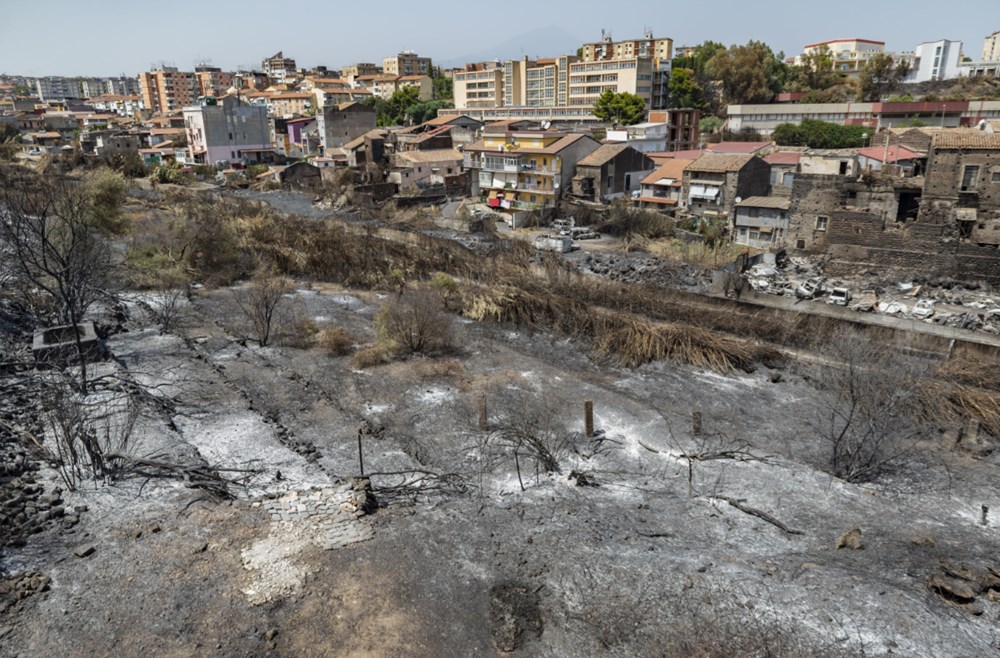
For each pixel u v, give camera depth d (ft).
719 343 100.58
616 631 38.88
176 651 35.91
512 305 117.50
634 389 90.99
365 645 37.17
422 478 58.59
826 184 165.58
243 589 40.75
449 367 93.71
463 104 501.15
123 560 42.83
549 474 62.80
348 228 181.06
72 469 53.26
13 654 35.04
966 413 78.18
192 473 54.39
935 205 151.02
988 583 43.52
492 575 43.65
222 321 108.88
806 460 69.56
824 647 37.47
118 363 81.00
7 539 44.01
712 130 355.56
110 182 140.67
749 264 163.84
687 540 50.55
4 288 94.58
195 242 137.18
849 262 161.58
